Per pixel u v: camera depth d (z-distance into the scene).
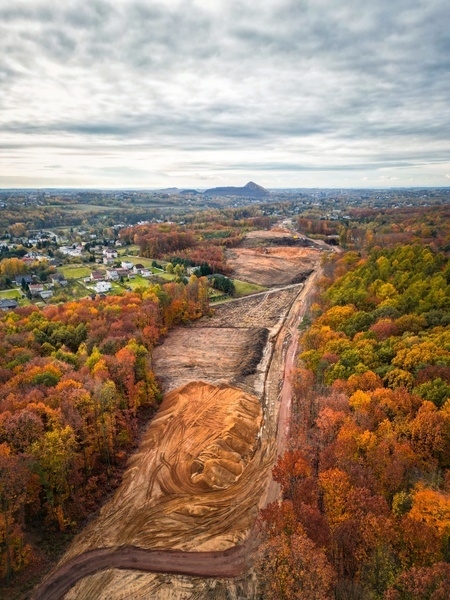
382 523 38.28
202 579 44.84
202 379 92.62
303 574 34.97
